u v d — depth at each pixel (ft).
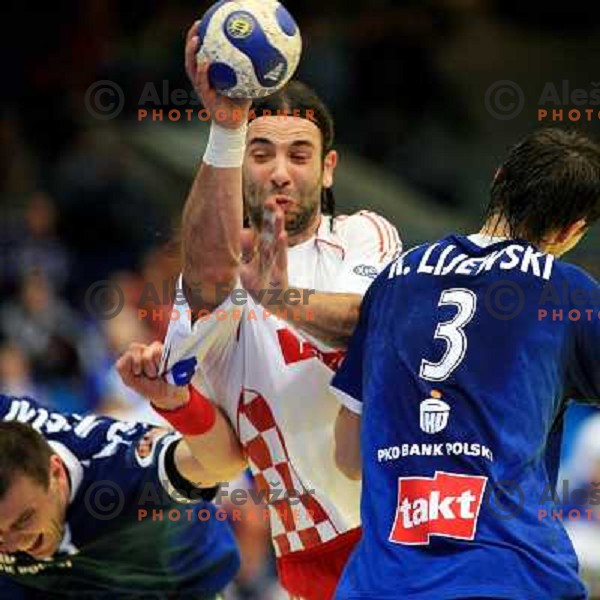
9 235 141.59
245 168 58.18
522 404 49.67
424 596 46.88
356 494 60.44
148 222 126.82
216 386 60.54
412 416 50.31
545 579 47.42
